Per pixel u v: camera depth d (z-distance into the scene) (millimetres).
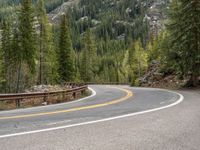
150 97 18422
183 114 10219
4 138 6504
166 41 32750
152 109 11758
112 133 6980
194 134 6887
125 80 97562
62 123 8508
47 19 44594
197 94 20531
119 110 11594
